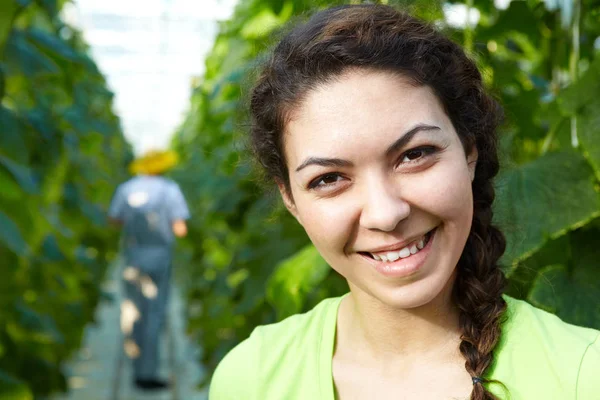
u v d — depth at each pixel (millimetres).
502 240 1249
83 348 7852
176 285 13883
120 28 13875
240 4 3145
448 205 1076
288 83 1122
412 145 1066
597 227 1573
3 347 3229
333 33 1107
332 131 1076
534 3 2188
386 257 1101
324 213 1112
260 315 3371
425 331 1182
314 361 1241
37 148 3320
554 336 1113
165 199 6645
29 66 2588
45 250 3512
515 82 2156
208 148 4746
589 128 1556
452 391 1140
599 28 2166
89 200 6066
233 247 5254
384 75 1076
